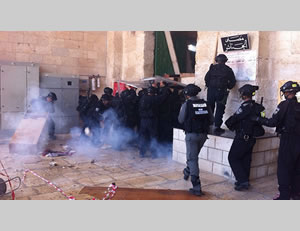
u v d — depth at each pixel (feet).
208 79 18.84
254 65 18.76
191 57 33.30
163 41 30.73
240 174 14.26
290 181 13.04
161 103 20.88
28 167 17.85
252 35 18.84
